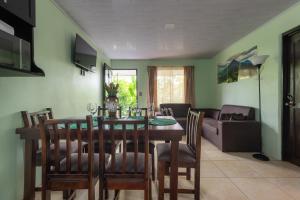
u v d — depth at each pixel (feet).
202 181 8.41
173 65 22.48
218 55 20.10
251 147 12.66
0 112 5.96
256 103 13.15
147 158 5.20
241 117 13.17
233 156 11.78
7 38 4.64
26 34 5.63
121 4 9.33
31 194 6.46
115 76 22.57
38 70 5.74
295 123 10.28
